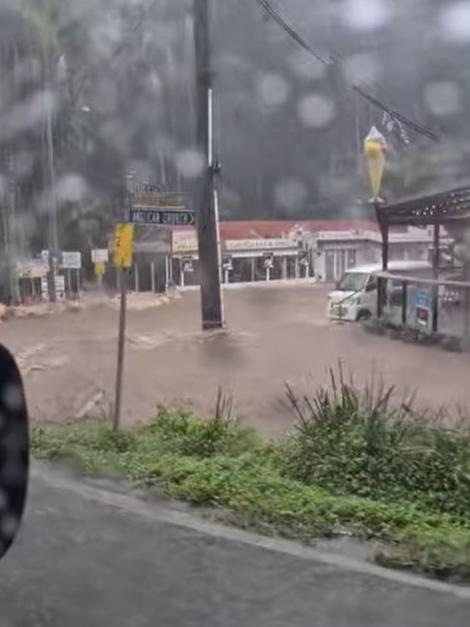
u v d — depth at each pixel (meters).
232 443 8.06
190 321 25.55
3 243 33.34
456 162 21.67
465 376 13.57
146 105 26.45
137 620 4.07
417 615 4.15
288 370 14.90
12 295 32.94
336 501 6.02
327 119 19.95
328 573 4.76
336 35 15.99
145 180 24.31
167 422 8.95
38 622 4.03
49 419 10.01
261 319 25.16
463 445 6.74
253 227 43.53
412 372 14.24
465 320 17.67
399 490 6.37
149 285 38.44
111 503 6.14
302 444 7.18
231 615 4.13
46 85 30.98
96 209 32.59
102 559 4.92
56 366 15.43
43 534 5.32
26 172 32.81
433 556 4.94
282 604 4.29
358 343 18.95
